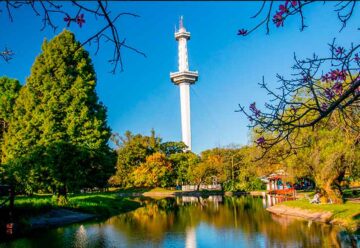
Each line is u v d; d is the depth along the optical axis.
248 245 18.67
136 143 95.44
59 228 25.28
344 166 27.34
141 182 87.50
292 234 21.19
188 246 18.86
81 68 34.28
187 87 126.00
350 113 8.53
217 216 31.91
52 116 32.09
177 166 91.62
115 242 19.95
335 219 24.80
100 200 41.88
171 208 42.41
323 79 7.21
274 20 4.68
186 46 130.00
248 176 72.75
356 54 6.99
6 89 46.06
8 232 21.45
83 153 31.30
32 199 32.66
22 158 30.55
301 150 27.72
